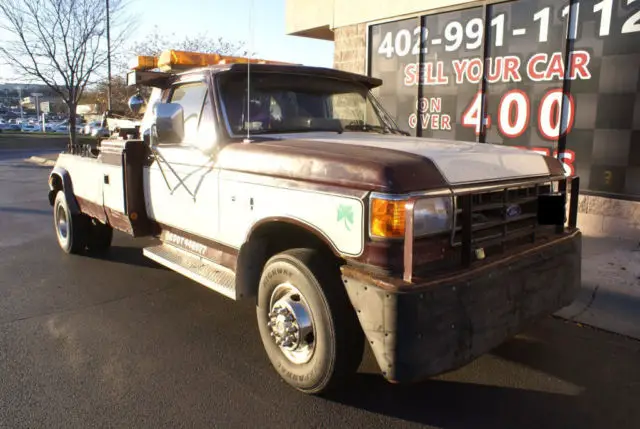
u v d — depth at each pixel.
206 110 4.29
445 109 9.03
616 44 6.89
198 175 4.28
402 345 2.79
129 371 3.82
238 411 3.32
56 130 58.34
